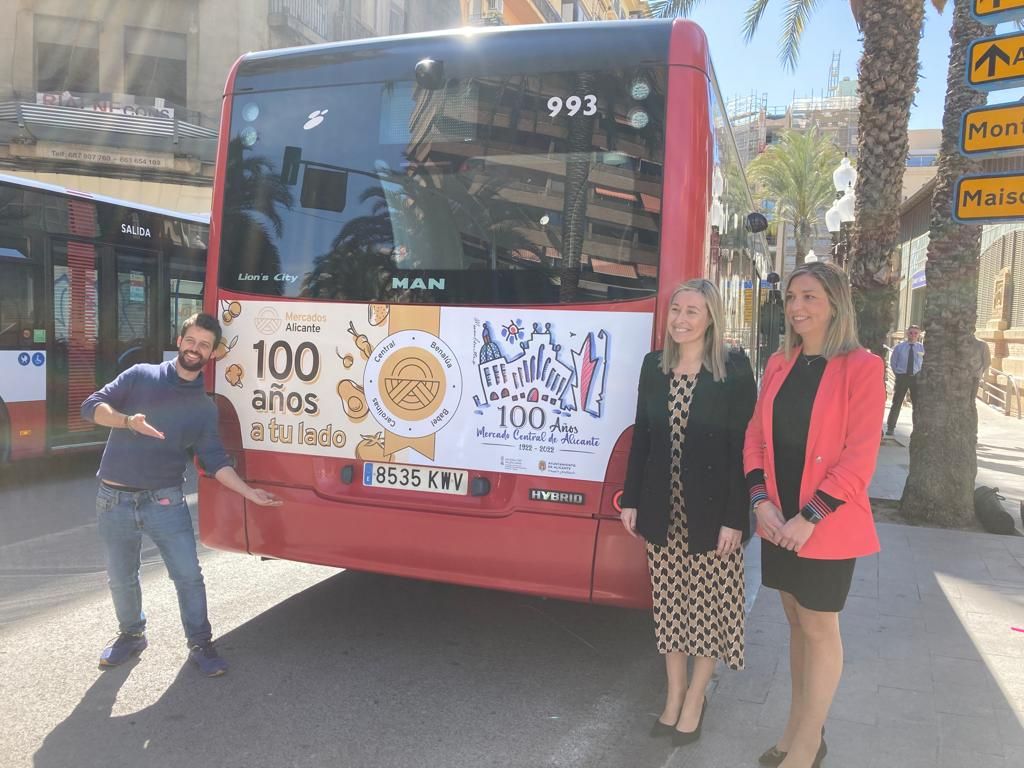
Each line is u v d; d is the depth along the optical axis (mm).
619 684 4000
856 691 3840
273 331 4191
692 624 3309
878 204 9531
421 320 3906
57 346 8531
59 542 6199
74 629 4480
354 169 4098
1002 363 19797
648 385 3279
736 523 3152
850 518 2809
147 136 19828
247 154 4312
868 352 2854
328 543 4066
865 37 9414
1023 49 4453
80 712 3547
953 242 7070
